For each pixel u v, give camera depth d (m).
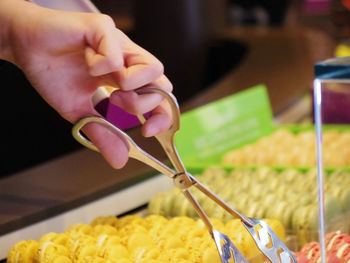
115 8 6.75
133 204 1.65
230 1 6.62
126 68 0.94
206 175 1.84
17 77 3.37
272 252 1.04
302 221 1.43
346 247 1.12
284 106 2.67
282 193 1.64
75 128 1.01
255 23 6.65
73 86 1.02
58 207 1.48
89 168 1.79
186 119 2.09
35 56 1.00
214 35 4.54
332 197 1.36
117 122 1.16
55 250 1.18
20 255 1.21
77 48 0.98
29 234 1.41
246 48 4.36
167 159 1.83
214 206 1.52
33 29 0.98
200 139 2.14
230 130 2.26
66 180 1.68
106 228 1.32
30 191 1.60
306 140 2.24
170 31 4.39
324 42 4.24
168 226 1.32
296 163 2.05
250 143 2.34
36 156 3.50
